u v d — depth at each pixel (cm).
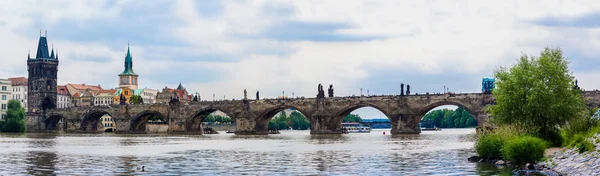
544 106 9406
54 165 7475
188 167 7188
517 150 6831
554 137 9312
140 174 6425
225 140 16738
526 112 9500
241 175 6300
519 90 9662
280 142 14750
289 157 8756
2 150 10869
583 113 9475
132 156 9112
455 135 19962
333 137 19388
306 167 7112
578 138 7794
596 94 18600
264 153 9756
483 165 6938
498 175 5944
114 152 10181
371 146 11788
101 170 6838
